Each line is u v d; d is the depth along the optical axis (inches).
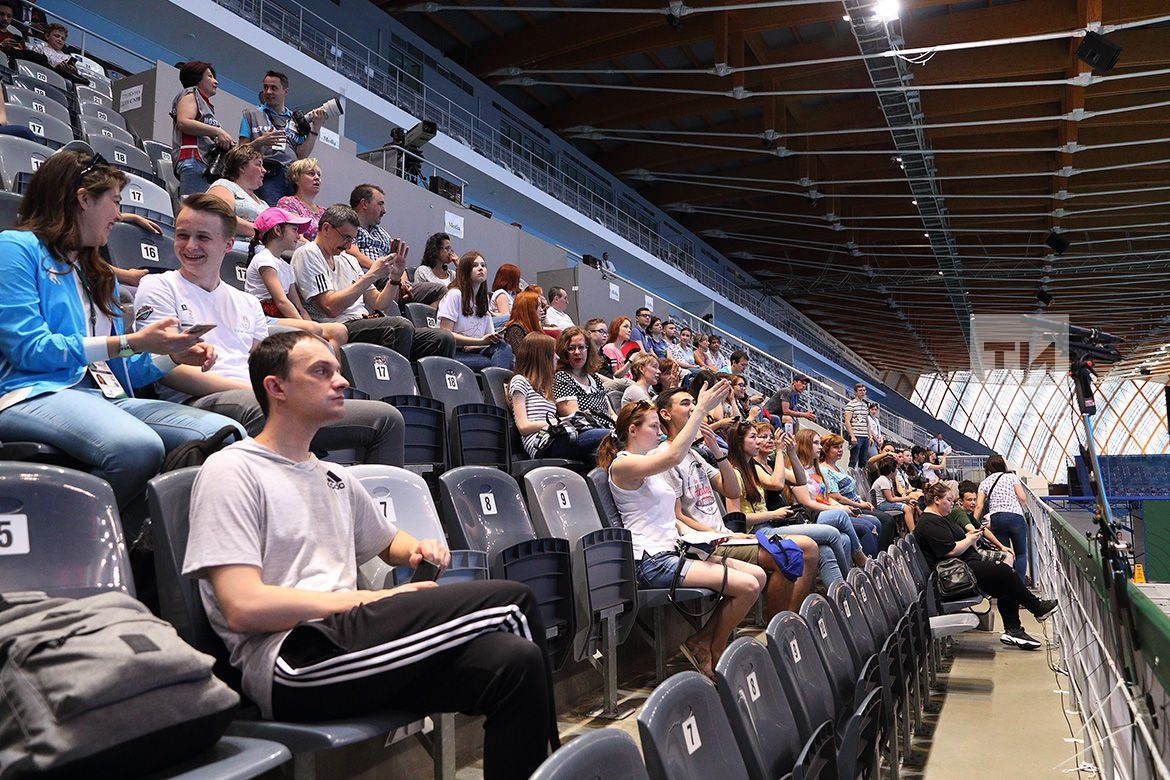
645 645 154.9
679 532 155.5
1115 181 747.4
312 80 482.3
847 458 500.7
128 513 81.5
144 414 89.0
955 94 643.5
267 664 61.8
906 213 896.3
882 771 123.3
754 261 1159.0
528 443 167.3
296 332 73.8
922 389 1721.2
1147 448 1366.9
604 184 882.1
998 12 556.4
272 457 70.2
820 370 1299.2
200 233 107.4
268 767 52.2
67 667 45.5
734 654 69.7
